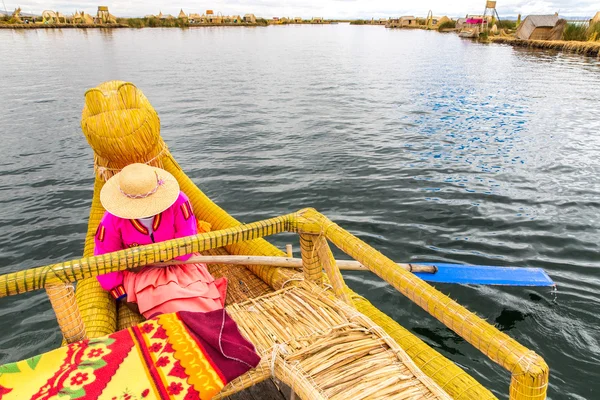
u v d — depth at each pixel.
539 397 1.56
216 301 2.87
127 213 2.66
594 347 3.94
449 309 1.83
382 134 11.63
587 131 11.91
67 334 2.16
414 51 47.12
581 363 3.76
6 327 4.32
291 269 3.19
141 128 3.64
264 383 2.69
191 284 2.81
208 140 11.07
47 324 4.37
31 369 1.93
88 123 3.51
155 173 2.88
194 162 9.30
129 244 2.81
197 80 23.25
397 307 4.48
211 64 32.34
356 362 2.05
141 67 29.70
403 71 28.17
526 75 25.41
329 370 2.00
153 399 1.86
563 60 34.72
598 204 7.13
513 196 7.42
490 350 1.66
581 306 4.48
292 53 44.72
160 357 2.03
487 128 12.30
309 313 2.42
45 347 4.08
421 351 2.50
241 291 3.30
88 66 30.08
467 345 3.99
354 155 9.70
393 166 8.95
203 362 2.01
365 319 2.31
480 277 4.47
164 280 2.79
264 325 2.34
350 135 11.53
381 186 7.84
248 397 2.59
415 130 12.08
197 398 1.90
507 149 10.20
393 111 14.91
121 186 2.72
